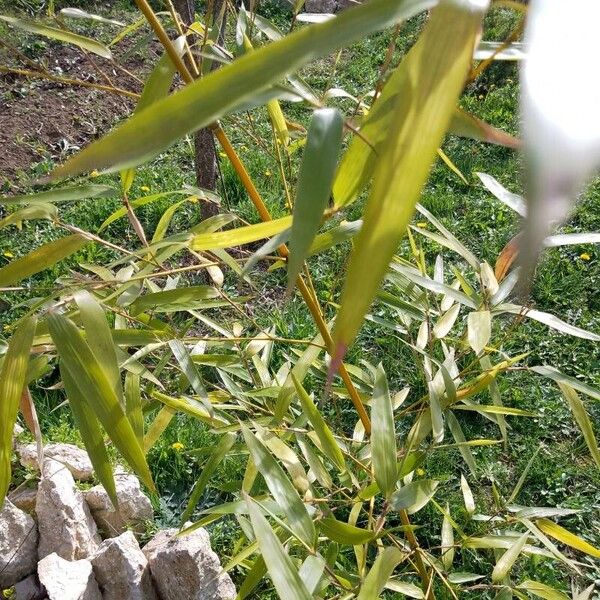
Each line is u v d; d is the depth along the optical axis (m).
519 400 1.65
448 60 0.21
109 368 0.52
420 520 1.40
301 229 0.30
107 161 0.24
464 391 0.74
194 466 1.50
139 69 3.13
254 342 0.81
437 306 0.87
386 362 1.73
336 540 0.61
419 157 0.22
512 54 0.37
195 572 1.12
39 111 2.85
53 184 2.39
